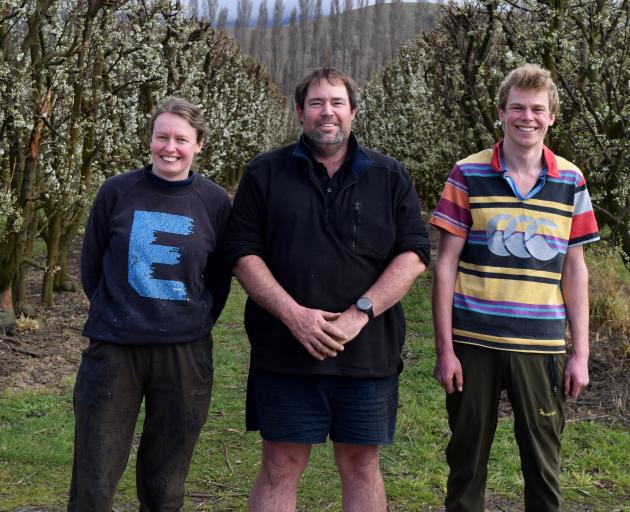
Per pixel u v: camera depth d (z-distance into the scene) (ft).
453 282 8.88
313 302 8.42
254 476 12.03
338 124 8.50
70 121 21.90
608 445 13.08
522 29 19.97
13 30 20.57
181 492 8.86
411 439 13.67
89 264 8.70
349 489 9.00
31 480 11.55
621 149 18.06
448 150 32.50
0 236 19.81
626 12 18.37
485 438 8.87
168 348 8.32
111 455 8.31
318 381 8.60
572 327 8.86
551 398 8.61
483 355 8.64
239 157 61.77
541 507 8.79
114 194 8.51
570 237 8.79
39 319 22.39
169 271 8.30
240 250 8.55
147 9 26.07
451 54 27.30
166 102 8.61
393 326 8.90
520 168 8.68
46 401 15.23
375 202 8.61
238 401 15.92
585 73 19.25
